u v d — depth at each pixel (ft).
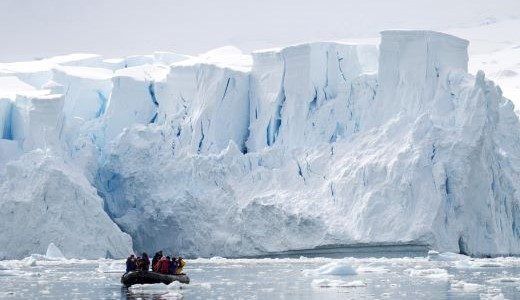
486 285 538.88
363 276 619.67
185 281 558.56
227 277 621.72
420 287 530.68
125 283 548.31
